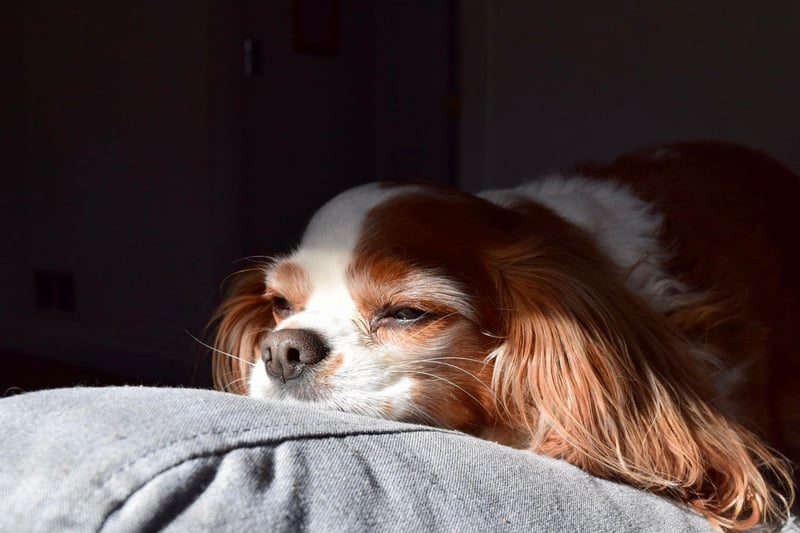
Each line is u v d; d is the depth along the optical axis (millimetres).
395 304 762
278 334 751
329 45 1791
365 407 746
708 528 701
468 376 773
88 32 1718
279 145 1721
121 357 1690
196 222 1588
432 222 782
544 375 768
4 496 583
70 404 620
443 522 612
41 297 1835
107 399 626
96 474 581
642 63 1520
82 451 588
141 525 574
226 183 1582
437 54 1809
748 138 1433
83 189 1759
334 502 598
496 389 777
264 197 1699
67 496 576
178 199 1609
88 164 1745
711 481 754
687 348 796
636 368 765
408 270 762
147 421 604
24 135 1849
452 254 775
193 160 1582
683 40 1477
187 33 1570
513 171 1680
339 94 1828
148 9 1622
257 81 1669
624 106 1544
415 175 1866
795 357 873
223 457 597
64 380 1609
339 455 618
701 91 1469
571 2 1581
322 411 663
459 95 1761
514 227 811
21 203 1870
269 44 1683
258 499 587
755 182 934
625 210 878
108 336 1735
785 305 879
